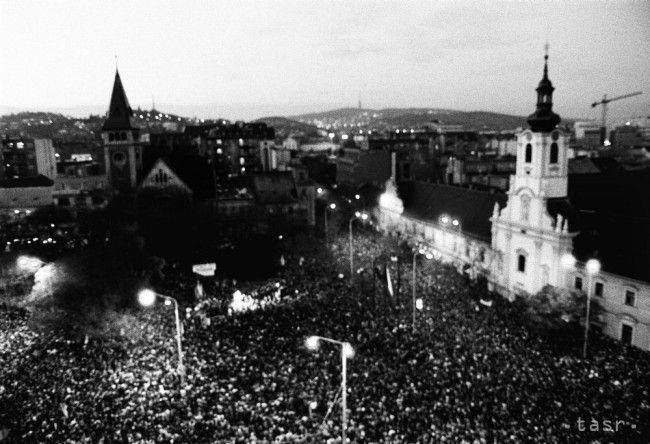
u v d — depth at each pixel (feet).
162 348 160.25
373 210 386.93
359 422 114.01
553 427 112.78
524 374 138.41
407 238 321.73
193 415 118.83
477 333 168.25
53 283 210.79
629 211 228.02
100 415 121.29
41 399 131.03
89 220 315.58
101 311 194.90
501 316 188.14
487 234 256.11
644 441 109.09
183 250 288.10
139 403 126.11
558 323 176.45
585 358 154.30
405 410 117.80
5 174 517.14
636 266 177.99
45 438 112.78
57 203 371.15
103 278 217.56
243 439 108.47
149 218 309.22
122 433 112.98
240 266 264.31
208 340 165.37
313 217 375.04
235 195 374.22
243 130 600.39
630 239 188.85
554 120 206.90
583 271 195.00
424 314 185.88
